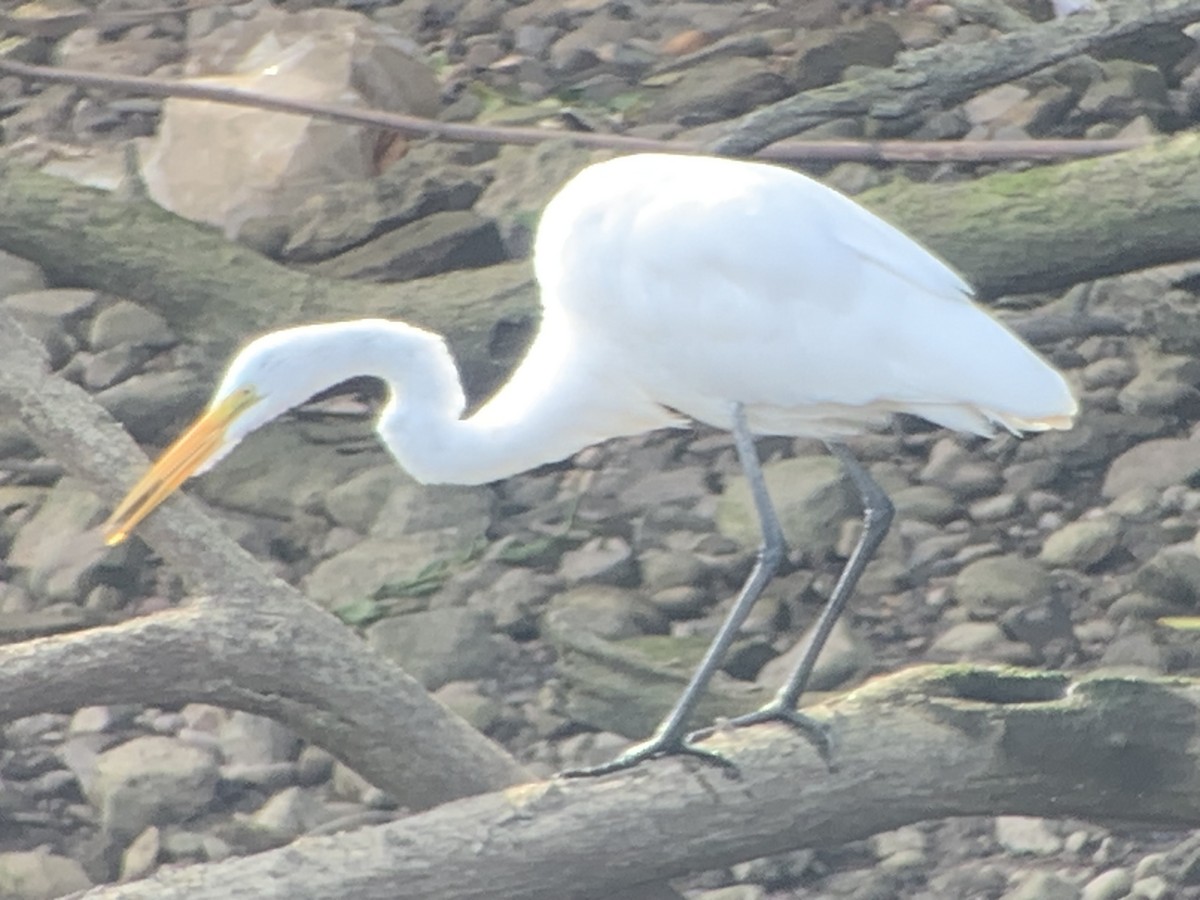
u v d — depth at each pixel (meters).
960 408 8.62
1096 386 12.26
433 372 8.88
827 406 8.81
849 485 11.35
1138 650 10.14
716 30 16.11
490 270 11.94
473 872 7.34
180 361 12.70
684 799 7.52
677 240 8.66
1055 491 11.62
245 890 7.17
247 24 15.58
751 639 10.39
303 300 11.93
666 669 10.02
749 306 8.60
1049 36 12.09
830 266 8.56
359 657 8.19
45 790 9.87
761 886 9.05
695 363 8.76
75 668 7.92
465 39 16.36
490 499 11.57
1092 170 11.37
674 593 10.80
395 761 8.20
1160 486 11.40
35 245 12.13
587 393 9.12
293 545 11.46
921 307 8.55
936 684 7.84
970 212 11.38
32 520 11.64
